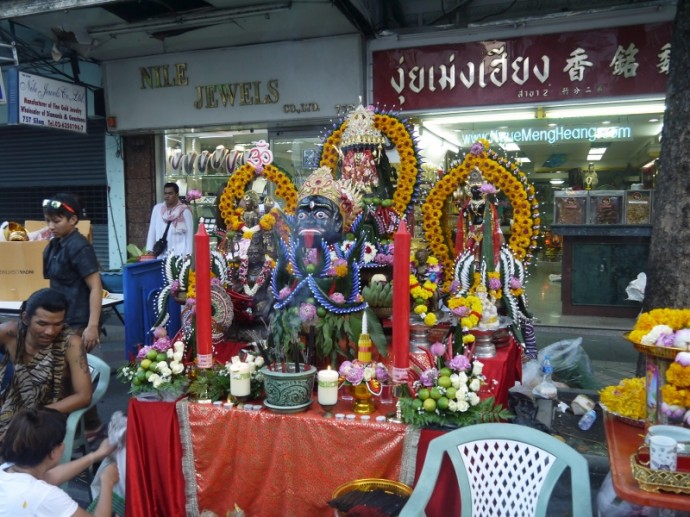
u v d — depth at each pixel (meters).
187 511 2.42
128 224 7.61
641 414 2.11
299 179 4.68
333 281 2.43
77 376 2.59
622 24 5.42
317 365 2.54
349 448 2.20
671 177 3.44
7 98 5.96
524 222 3.46
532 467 1.93
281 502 2.30
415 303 2.68
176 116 6.93
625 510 2.31
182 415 2.41
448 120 6.25
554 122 6.12
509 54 5.77
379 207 3.18
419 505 1.84
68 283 3.43
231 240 3.30
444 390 2.16
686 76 3.35
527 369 4.02
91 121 7.58
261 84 6.54
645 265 6.32
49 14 5.69
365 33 6.11
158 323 2.89
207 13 5.64
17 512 1.75
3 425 2.48
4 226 4.87
